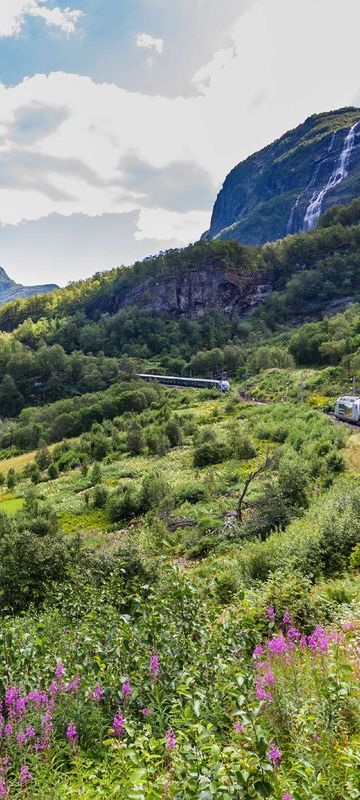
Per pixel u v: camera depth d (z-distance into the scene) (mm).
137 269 197000
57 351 143125
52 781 4664
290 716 5215
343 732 4930
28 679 6297
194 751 3865
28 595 15141
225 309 178000
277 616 9656
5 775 4707
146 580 14859
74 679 6062
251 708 4477
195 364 125250
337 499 20562
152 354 152625
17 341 164500
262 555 15227
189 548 25766
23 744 5105
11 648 6941
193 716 4695
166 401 92312
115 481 49438
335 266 168000
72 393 129125
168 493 38031
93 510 41531
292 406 61719
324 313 155375
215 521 28781
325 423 47031
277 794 3650
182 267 185500
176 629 6664
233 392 89500
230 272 181250
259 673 5922
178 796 3566
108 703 5883
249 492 34000
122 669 6156
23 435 92062
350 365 76625
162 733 5223
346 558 14031
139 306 182250
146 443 63531
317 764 4055
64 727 5633
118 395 95812
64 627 9258
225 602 11820
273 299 168125
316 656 6328
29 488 52250
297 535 16391
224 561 20000
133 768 4238
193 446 56938
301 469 27844
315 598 10625
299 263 182500
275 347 117062
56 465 61719
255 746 4207
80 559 16016
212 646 6129
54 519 37000
